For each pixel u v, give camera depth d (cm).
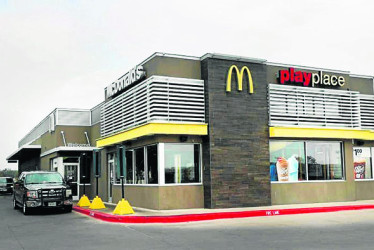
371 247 952
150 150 1814
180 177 1753
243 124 1819
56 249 997
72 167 2739
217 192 1734
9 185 4106
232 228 1285
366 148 2184
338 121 2058
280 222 1416
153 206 1748
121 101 2067
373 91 2266
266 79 1933
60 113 2859
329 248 944
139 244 1031
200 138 1786
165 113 1717
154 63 1784
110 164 2339
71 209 1944
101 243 1060
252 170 1812
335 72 2119
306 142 2002
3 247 1041
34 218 1705
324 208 1741
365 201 2072
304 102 1984
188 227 1320
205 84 1802
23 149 3562
